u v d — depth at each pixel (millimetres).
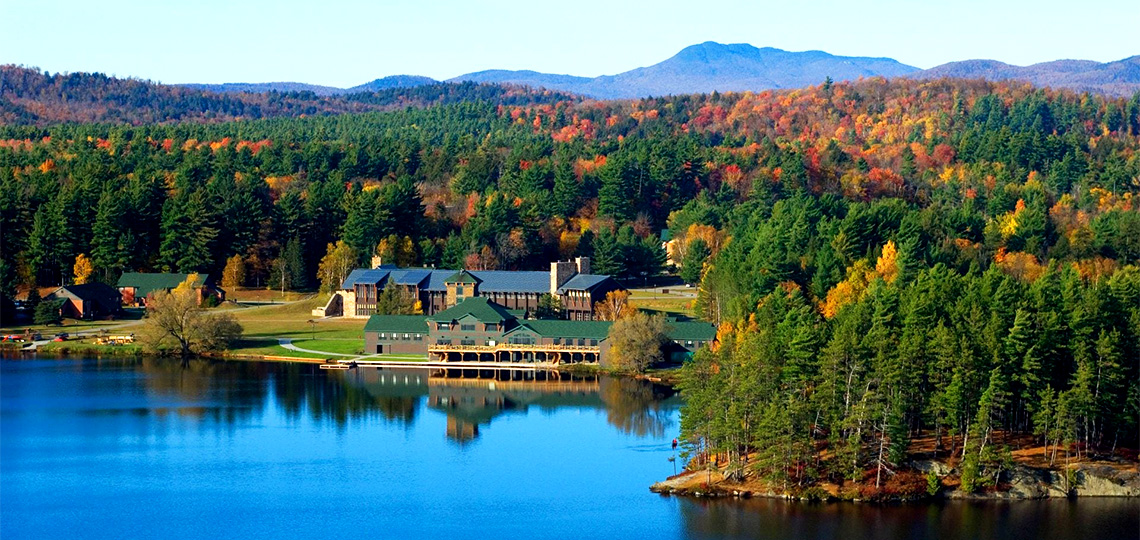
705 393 155125
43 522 144500
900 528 138375
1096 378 155750
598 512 145875
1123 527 138625
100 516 146625
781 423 145125
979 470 148125
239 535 140625
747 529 138625
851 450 146500
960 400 150500
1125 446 158250
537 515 145875
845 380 153000
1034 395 157500
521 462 168125
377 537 139875
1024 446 156625
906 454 152500
